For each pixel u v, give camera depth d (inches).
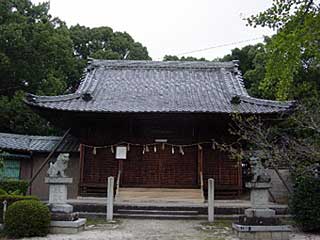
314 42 306.7
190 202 724.7
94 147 797.9
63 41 1277.1
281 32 294.4
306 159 476.4
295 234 507.5
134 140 800.3
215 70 965.2
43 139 917.8
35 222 455.8
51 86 1213.1
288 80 310.0
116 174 800.9
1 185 705.0
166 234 486.6
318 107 539.8
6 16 1159.6
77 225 488.1
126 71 968.3
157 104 771.4
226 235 482.6
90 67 973.2
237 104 754.8
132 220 614.9
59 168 507.2
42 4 1334.9
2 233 460.4
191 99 807.7
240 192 781.9
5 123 1133.1
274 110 693.3
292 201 546.6
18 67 1156.5
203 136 796.0
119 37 1670.8
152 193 767.7
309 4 290.4
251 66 1358.3
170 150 805.2
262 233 459.8
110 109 730.2
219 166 792.3
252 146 709.3
